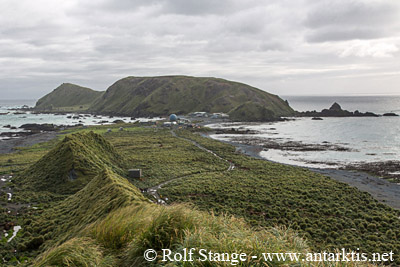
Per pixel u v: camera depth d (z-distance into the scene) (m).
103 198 34.84
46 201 49.16
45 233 33.72
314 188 56.25
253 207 44.19
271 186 58.06
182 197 50.38
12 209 45.16
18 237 33.50
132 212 14.10
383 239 32.28
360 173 73.12
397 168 76.69
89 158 64.56
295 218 39.12
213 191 53.78
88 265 9.58
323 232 33.91
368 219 39.00
